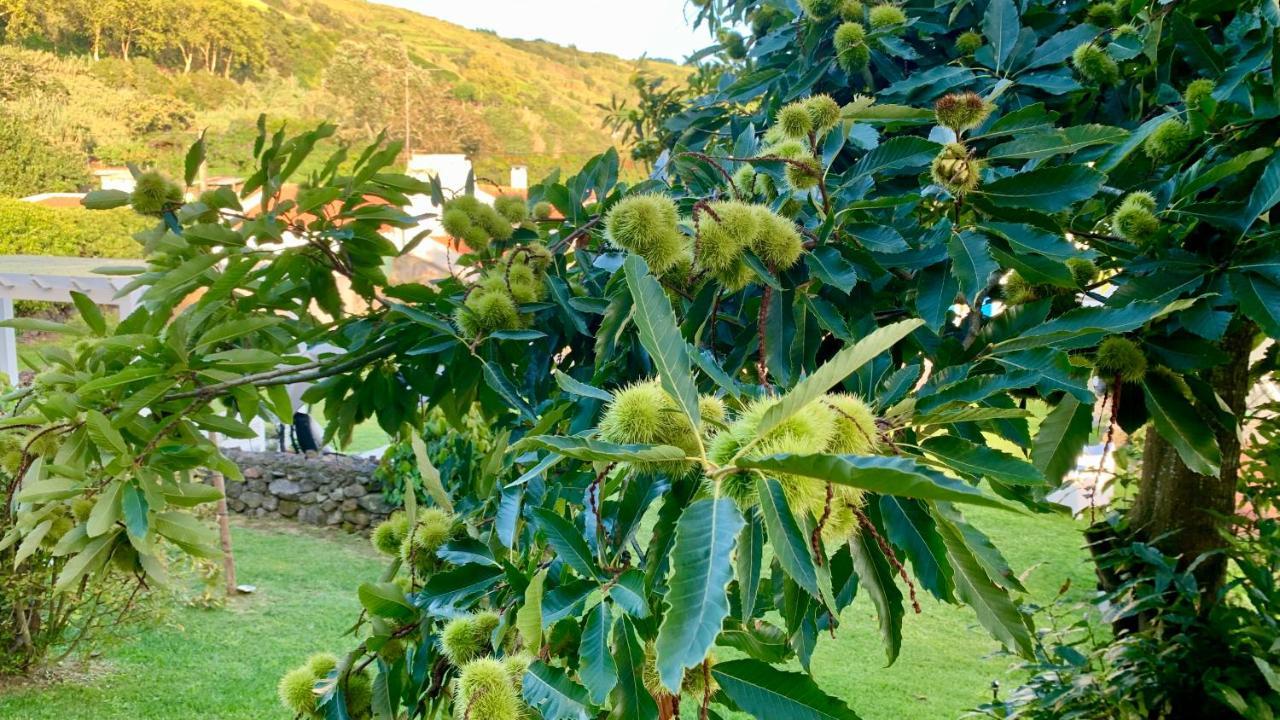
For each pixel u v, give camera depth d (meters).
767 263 1.63
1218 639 2.56
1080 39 2.55
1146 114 2.73
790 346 1.65
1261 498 3.18
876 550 1.19
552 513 1.25
